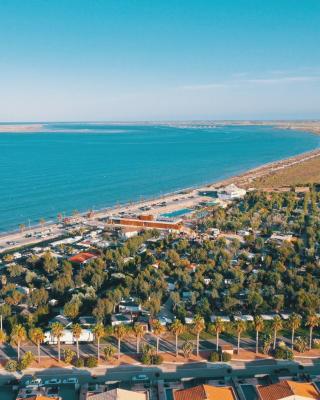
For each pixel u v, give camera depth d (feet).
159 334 530.68
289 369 488.44
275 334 530.27
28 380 465.47
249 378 470.80
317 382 458.91
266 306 623.36
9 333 559.38
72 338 541.34
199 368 491.31
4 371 484.33
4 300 654.94
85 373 480.64
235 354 517.55
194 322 521.65
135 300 647.56
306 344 527.40
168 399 438.40
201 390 414.00
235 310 631.15
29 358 483.51
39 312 601.62
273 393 415.03
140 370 487.20
